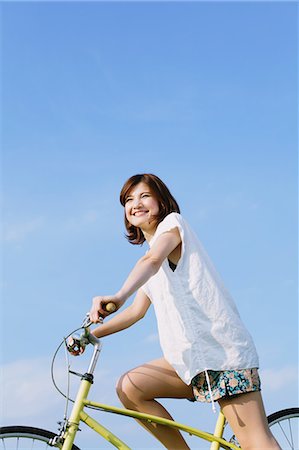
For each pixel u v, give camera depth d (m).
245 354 2.42
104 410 2.30
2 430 2.39
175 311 2.48
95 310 2.20
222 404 2.41
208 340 2.42
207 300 2.45
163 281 2.52
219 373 2.39
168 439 2.51
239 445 2.66
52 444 2.28
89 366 2.32
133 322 2.76
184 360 2.44
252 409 2.37
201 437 2.48
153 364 2.62
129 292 2.24
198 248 2.51
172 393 2.60
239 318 2.51
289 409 3.10
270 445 2.33
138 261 2.38
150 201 2.66
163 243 2.39
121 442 2.29
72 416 2.27
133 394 2.55
